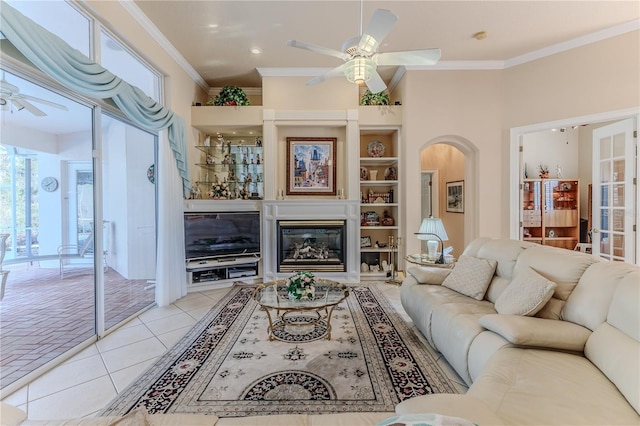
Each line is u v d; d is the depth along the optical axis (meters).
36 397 1.93
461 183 5.79
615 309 1.55
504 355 1.60
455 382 2.06
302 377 2.13
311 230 4.76
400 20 3.37
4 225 2.48
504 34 3.68
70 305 2.86
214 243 4.37
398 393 1.95
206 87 5.14
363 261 5.26
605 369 1.41
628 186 3.64
